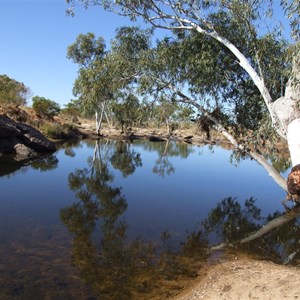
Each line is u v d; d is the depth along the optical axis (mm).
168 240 7422
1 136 19797
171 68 13141
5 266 5527
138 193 12781
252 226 9109
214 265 5910
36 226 7891
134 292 4781
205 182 16641
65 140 35250
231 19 12586
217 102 13867
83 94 15445
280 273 5168
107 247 6738
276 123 9906
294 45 9625
